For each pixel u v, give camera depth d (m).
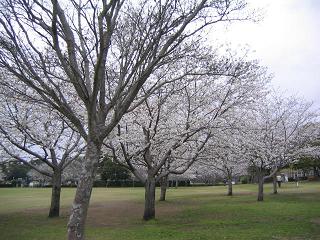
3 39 8.48
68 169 45.31
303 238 11.30
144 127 16.17
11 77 13.26
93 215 18.47
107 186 53.50
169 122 16.33
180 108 16.75
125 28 11.27
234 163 28.36
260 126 23.05
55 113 15.73
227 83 15.77
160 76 14.41
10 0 10.76
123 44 10.06
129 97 7.52
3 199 29.64
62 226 14.87
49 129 17.38
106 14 7.21
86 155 7.18
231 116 16.50
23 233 13.30
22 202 26.73
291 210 18.30
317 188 37.88
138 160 18.30
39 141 16.69
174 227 13.91
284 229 12.93
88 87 7.81
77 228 6.84
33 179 61.84
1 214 19.28
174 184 55.09
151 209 16.33
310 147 28.36
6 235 12.92
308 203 21.95
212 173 40.31
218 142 16.94
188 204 23.17
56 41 7.39
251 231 12.63
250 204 21.81
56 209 18.03
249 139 19.52
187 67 15.81
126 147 16.75
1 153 18.64
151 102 16.47
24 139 17.17
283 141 26.09
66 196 32.91
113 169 51.72
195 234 12.27
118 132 15.71
